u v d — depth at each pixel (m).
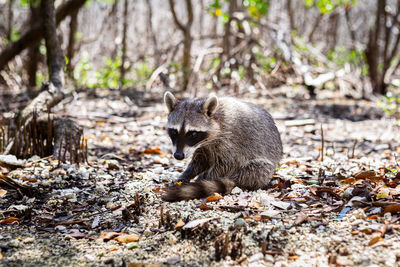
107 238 3.85
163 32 19.58
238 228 3.82
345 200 4.35
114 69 15.15
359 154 7.06
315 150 7.48
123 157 6.80
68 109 10.80
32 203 4.70
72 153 6.16
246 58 14.41
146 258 3.51
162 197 4.62
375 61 13.58
